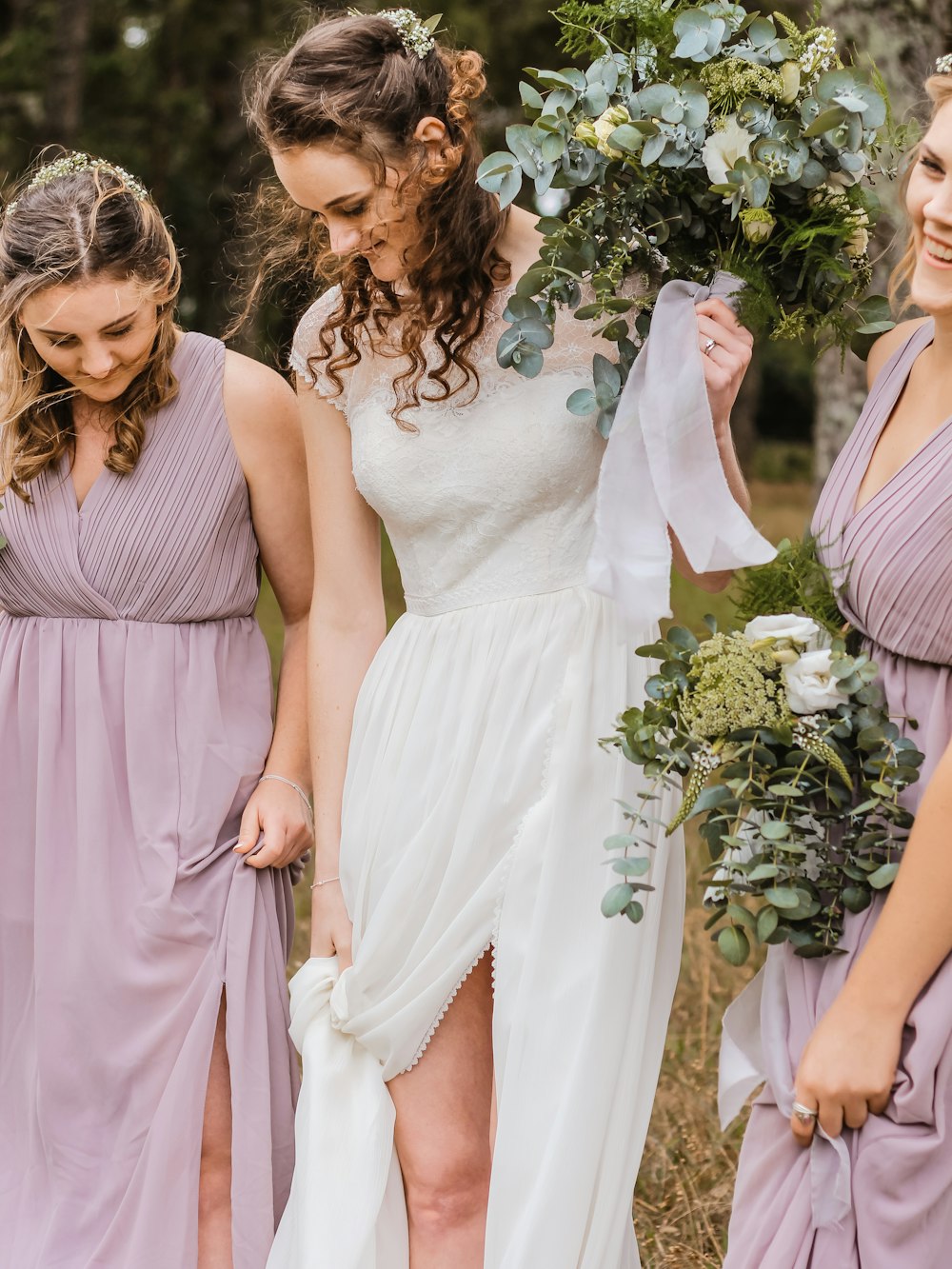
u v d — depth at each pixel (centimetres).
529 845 239
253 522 292
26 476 280
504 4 1205
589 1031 231
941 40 421
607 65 223
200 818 282
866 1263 190
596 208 225
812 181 215
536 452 239
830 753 194
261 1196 274
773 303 221
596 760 239
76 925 281
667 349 213
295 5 1115
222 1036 281
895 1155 188
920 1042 187
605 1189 234
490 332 243
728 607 684
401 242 238
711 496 208
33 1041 288
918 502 196
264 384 284
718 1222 309
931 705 199
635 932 235
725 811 200
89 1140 283
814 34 221
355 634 272
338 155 229
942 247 195
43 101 1299
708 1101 343
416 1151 256
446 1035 253
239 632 294
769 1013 207
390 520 255
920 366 208
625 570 209
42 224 259
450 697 248
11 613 291
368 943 251
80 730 281
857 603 204
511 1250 228
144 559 280
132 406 279
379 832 254
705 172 220
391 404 251
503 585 247
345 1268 246
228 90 1426
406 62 234
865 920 198
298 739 294
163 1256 274
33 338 263
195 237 1434
